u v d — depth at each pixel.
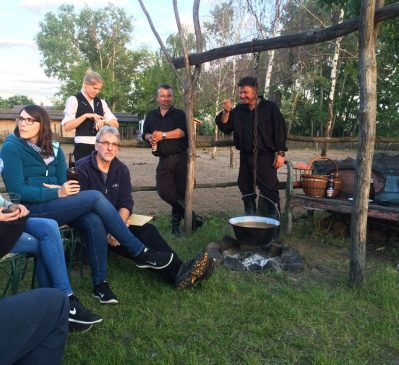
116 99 48.06
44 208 3.18
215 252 4.16
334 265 4.29
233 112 5.09
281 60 16.89
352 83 28.33
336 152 22.09
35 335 1.67
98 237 3.23
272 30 6.75
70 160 3.88
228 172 12.96
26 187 3.15
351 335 2.91
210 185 6.01
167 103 5.06
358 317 3.15
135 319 2.98
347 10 5.34
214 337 2.80
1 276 3.74
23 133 3.18
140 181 10.74
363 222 3.60
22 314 1.62
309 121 31.05
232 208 6.88
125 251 3.62
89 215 3.24
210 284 3.54
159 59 37.12
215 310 3.16
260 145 4.92
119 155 20.23
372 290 3.57
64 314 1.79
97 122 4.76
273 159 5.05
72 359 2.52
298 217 6.12
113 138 3.58
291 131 31.38
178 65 4.97
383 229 5.25
